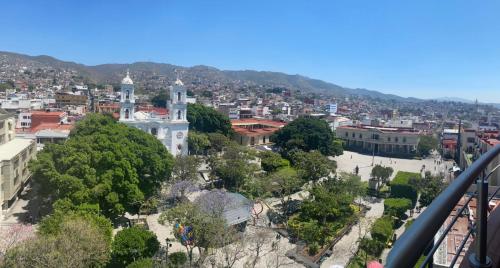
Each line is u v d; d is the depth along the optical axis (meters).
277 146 97.94
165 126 72.44
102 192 41.22
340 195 49.41
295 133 90.31
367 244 39.19
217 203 39.44
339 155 99.81
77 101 162.00
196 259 36.72
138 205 47.22
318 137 89.56
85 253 27.16
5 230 35.38
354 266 38.00
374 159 102.56
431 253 3.50
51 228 30.64
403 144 109.06
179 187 51.97
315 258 38.47
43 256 24.77
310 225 42.25
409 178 64.25
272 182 55.34
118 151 44.91
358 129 115.12
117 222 46.84
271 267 36.31
